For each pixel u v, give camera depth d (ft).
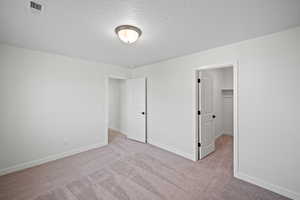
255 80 6.68
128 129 14.33
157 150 11.01
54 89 9.43
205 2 4.23
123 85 16.39
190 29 5.97
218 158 9.61
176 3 4.27
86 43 7.57
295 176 5.66
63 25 5.66
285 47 5.90
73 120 10.36
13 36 6.66
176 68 10.30
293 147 5.71
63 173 7.66
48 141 9.16
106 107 12.39
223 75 15.72
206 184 6.69
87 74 11.13
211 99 10.86
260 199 5.71
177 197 5.83
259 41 6.59
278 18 5.10
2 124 7.54
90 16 5.02
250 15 4.92
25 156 8.25
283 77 5.94
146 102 12.90
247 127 6.91
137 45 7.87
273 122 6.19
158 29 5.98
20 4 4.30
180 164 8.68
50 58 9.23
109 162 8.96
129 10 4.65
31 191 6.19
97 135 11.78
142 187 6.46
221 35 6.52
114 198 5.76
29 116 8.42
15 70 7.93
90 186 6.54
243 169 7.05
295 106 5.67
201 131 9.60
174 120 10.46
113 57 10.27
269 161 6.29
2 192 6.11
